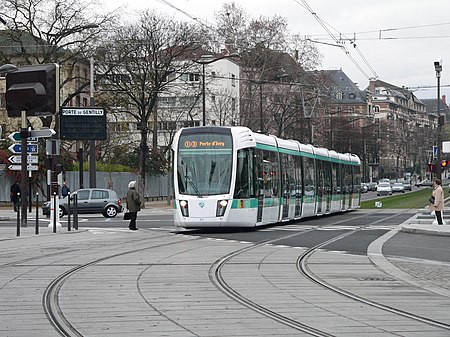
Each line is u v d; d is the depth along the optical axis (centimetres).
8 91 2858
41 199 6000
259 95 7794
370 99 15388
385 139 12119
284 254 2191
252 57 8169
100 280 1625
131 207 3281
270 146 3419
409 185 11412
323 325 1107
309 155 4144
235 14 8188
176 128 6919
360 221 4003
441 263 1969
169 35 5838
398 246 2458
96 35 5666
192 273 1742
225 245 2502
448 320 1157
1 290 1484
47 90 2834
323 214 4409
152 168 7431
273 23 8169
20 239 2766
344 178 5022
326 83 8494
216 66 8281
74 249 2403
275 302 1327
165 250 2331
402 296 1405
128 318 1162
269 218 3341
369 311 1235
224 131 3041
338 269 1827
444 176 15588
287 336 1022
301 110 7981
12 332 1055
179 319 1153
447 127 15200
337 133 10025
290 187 3703
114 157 7562
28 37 5997
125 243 2617
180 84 6512
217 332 1048
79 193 4709
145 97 6038
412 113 18162
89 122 5244
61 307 1272
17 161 3534
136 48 5719
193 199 2962
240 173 3016
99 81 5912
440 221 3322
